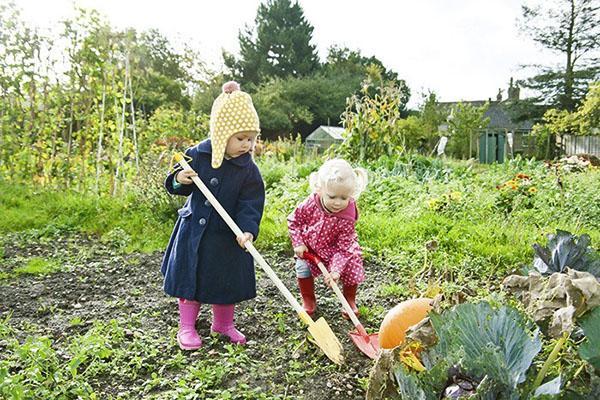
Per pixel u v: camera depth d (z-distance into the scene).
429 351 2.31
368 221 6.93
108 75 9.23
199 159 3.75
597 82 28.75
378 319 4.20
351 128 12.89
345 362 3.36
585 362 2.16
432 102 36.47
